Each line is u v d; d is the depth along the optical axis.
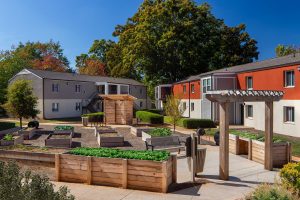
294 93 23.48
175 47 51.09
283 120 24.78
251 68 29.34
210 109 33.88
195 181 10.48
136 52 50.31
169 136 19.00
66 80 45.97
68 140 18.41
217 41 51.97
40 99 42.78
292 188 8.21
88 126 32.03
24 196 4.72
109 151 10.86
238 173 11.80
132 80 61.97
